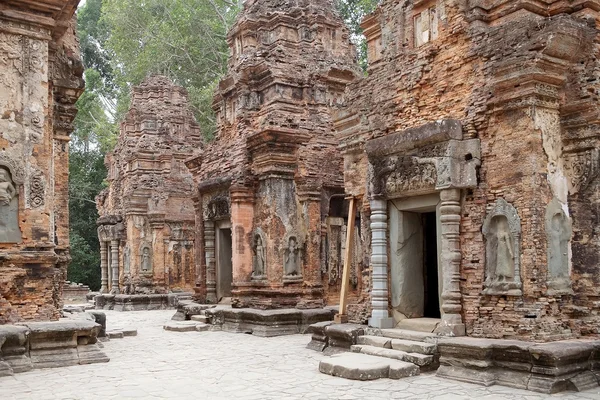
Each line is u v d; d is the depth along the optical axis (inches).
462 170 454.6
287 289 724.0
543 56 409.7
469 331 444.8
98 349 496.1
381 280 518.6
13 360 441.1
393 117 536.4
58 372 442.9
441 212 463.8
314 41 815.1
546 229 414.0
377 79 560.4
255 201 768.3
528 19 426.6
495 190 438.9
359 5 1333.7
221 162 831.1
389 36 552.4
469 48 470.0
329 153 775.7
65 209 645.9
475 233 450.0
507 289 418.9
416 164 483.8
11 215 482.9
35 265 487.5
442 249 462.9
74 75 635.5
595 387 373.7
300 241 740.0
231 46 876.6
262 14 822.5
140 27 1553.9
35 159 498.3
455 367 412.2
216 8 1459.2
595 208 425.1
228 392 378.3
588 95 424.2
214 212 842.8
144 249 1157.7
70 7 531.8
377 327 509.7
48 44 538.0
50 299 496.1
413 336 466.0
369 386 389.4
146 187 1175.6
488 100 444.8
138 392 378.3
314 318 703.7
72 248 1695.4
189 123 1250.6
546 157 421.4
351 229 572.4
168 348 582.6
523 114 423.2
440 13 499.5
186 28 1489.9
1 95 486.9
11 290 475.2
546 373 366.3
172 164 1206.3
